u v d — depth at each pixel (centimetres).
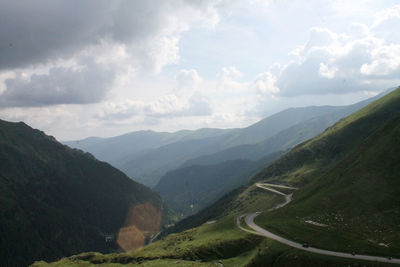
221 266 13600
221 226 19588
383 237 12494
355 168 19262
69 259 19325
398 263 10419
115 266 16312
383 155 18600
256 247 14300
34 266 18762
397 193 15425
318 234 13788
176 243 19675
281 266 11912
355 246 12056
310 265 11319
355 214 15062
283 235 14675
